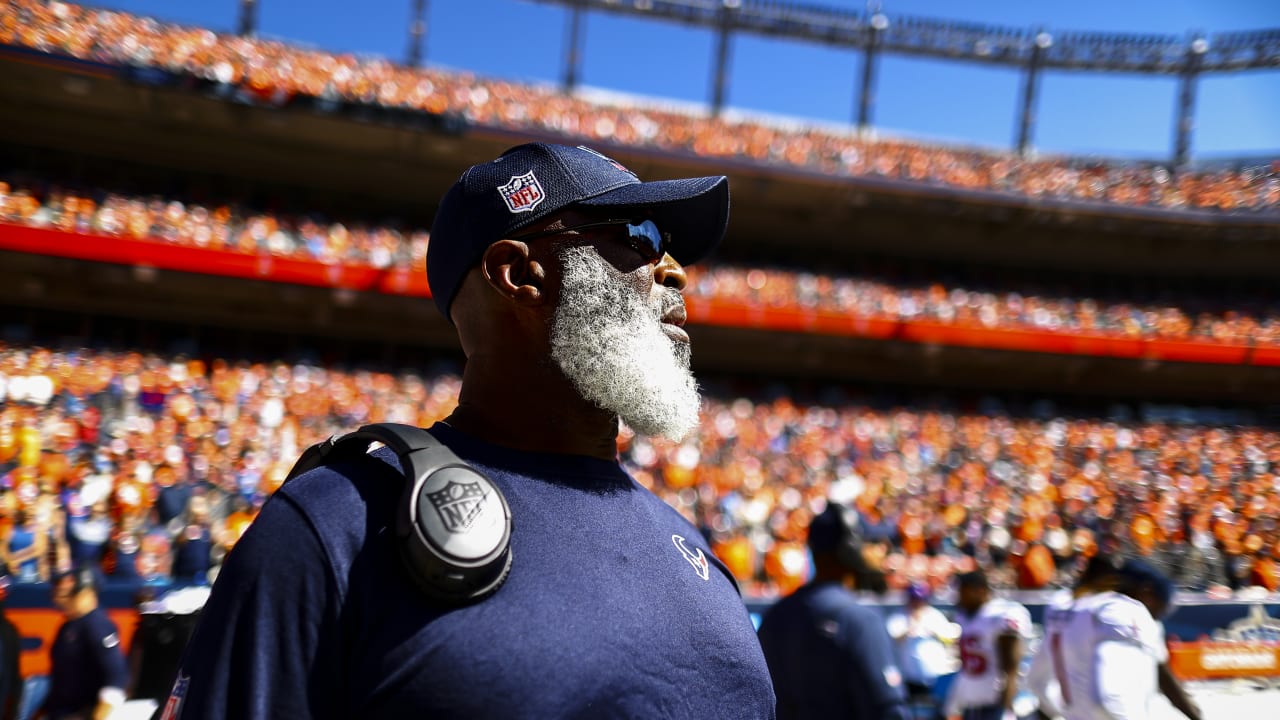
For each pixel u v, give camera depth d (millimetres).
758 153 26984
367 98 23547
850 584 3227
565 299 1159
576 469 1155
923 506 16266
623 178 1226
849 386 26312
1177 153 32438
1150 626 3654
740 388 25156
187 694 919
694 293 24297
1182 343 24953
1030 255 28406
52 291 19188
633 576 1068
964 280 28406
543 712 911
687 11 31141
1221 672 9344
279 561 937
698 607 1116
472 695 897
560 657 939
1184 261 28391
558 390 1187
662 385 1158
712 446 18969
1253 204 27766
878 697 2922
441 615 931
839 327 23734
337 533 959
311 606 924
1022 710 7023
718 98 31641
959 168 29219
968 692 5383
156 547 9508
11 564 8836
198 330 21312
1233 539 16000
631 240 1207
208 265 19422
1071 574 13250
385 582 944
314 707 906
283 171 23125
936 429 22812
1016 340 24609
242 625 920
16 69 19047
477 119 24547
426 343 22875
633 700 978
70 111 20359
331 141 22203
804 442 20484
